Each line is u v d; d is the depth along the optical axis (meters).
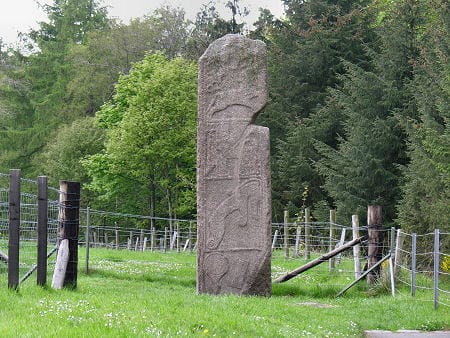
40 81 63.19
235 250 14.97
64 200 13.39
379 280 17.11
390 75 35.59
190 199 43.47
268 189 14.98
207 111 15.34
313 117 41.06
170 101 42.22
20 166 59.97
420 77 31.66
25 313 9.20
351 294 16.97
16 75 63.19
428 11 35.16
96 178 47.16
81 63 58.69
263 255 14.85
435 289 14.20
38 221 12.02
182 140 43.00
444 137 25.05
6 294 10.48
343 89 41.50
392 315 13.43
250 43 15.33
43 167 55.00
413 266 15.80
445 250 23.23
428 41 33.66
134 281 17.77
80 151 51.72
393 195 35.28
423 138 28.95
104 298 11.21
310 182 41.06
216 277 14.99
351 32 42.53
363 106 36.84
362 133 35.16
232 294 14.27
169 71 43.12
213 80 15.37
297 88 43.91
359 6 43.06
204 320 9.77
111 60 58.06
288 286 17.14
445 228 23.69
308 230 26.30
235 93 15.27
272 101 44.53
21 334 7.78
